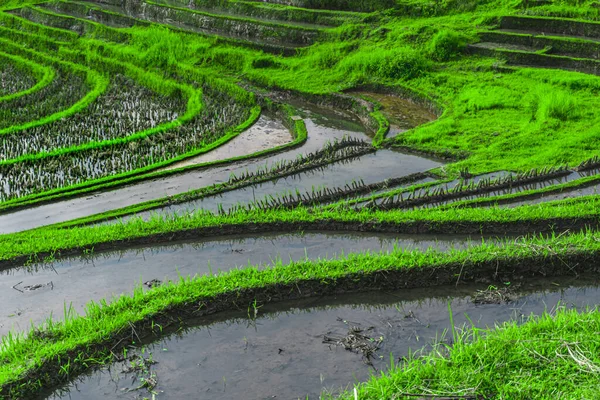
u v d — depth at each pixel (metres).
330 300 9.75
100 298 9.96
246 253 11.24
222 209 12.82
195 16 27.67
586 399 6.64
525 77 19.61
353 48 23.19
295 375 8.11
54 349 8.31
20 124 19.55
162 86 22.41
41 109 20.81
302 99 21.28
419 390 7.14
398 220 11.73
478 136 16.52
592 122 16.64
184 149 17.41
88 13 29.86
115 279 10.52
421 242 11.41
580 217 11.61
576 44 20.59
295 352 8.58
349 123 19.27
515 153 15.34
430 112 19.47
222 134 18.62
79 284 10.41
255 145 17.70
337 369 8.20
